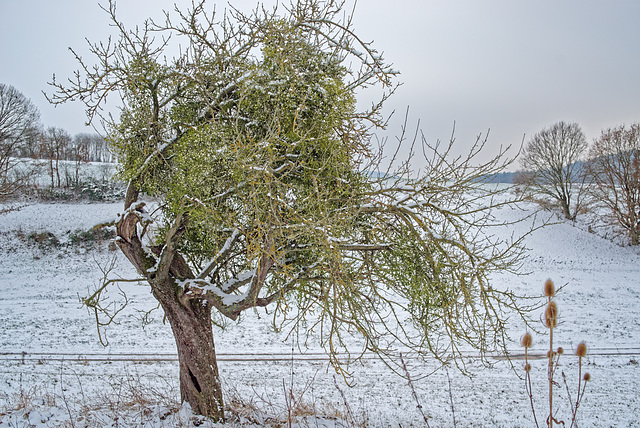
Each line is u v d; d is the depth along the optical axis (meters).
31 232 25.69
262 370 12.25
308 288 7.61
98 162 43.53
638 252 28.84
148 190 6.72
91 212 28.84
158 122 6.44
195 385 6.93
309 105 6.26
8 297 19.16
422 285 6.43
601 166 32.06
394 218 6.72
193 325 6.93
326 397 10.42
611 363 12.77
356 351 13.82
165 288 6.77
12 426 6.48
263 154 5.35
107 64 6.23
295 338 14.89
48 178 34.50
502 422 9.25
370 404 10.10
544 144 32.81
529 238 29.81
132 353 13.25
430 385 11.41
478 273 6.33
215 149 5.56
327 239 5.36
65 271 22.59
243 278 7.10
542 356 13.38
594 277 23.62
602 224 33.00
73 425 6.30
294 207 5.95
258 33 6.51
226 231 6.81
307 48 6.38
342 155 6.25
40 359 12.56
